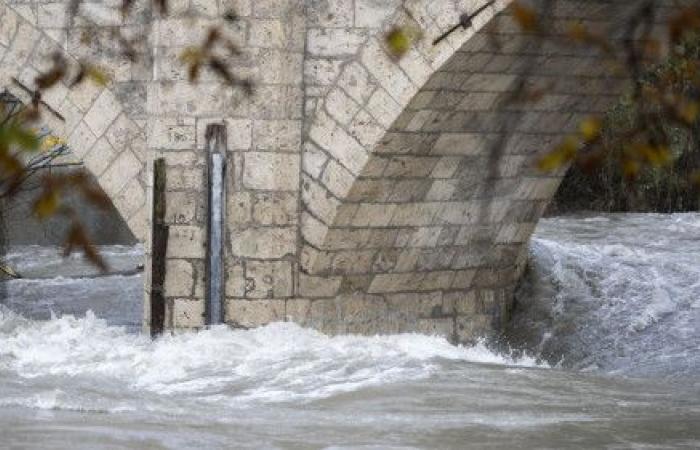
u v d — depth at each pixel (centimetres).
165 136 5262
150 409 4216
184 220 5259
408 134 5203
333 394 4497
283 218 5238
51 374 4809
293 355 5044
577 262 6397
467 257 5862
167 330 5281
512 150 5669
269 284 5238
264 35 5162
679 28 2689
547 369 5091
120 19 5641
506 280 6144
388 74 5116
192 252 5259
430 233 5612
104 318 6228
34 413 4106
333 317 5397
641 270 6406
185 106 5234
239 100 5191
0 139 2194
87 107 5738
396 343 5369
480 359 5378
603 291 6234
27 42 5856
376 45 5125
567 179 9319
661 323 6000
